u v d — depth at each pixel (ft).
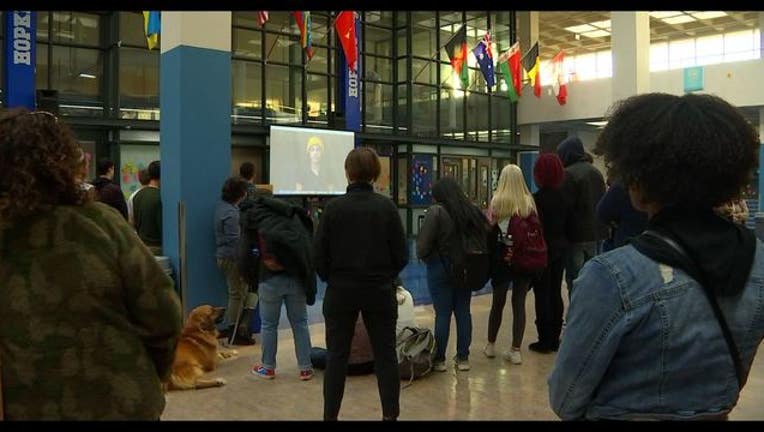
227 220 18.81
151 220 19.90
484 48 54.54
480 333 20.34
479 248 15.71
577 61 97.60
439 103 59.88
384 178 56.13
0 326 5.11
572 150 18.24
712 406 4.00
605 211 13.30
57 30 41.19
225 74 19.92
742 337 4.08
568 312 4.34
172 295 5.60
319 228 11.84
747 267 4.09
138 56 43.65
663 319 3.96
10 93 37.86
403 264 12.03
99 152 42.04
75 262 5.18
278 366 16.79
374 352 11.85
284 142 47.62
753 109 59.67
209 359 15.93
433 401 13.96
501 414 13.08
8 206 5.11
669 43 85.61
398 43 57.67
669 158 4.09
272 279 15.33
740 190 4.24
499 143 64.13
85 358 5.16
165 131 19.86
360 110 54.19
